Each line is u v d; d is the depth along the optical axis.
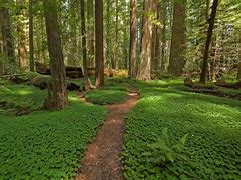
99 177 6.19
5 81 16.52
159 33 32.31
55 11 11.02
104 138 8.20
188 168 6.06
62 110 11.00
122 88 16.75
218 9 20.11
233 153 6.66
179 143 6.44
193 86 16.98
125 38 45.25
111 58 41.72
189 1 24.88
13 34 24.44
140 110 10.30
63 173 5.91
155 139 7.21
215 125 8.57
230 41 21.88
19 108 12.51
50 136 7.78
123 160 6.71
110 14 29.03
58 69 11.43
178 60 24.64
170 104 11.02
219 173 5.89
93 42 28.44
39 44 30.70
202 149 6.89
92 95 14.11
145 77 21.48
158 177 5.75
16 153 6.80
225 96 15.07
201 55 22.70
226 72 23.84
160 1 27.47
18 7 16.77
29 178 5.71
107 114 10.66
